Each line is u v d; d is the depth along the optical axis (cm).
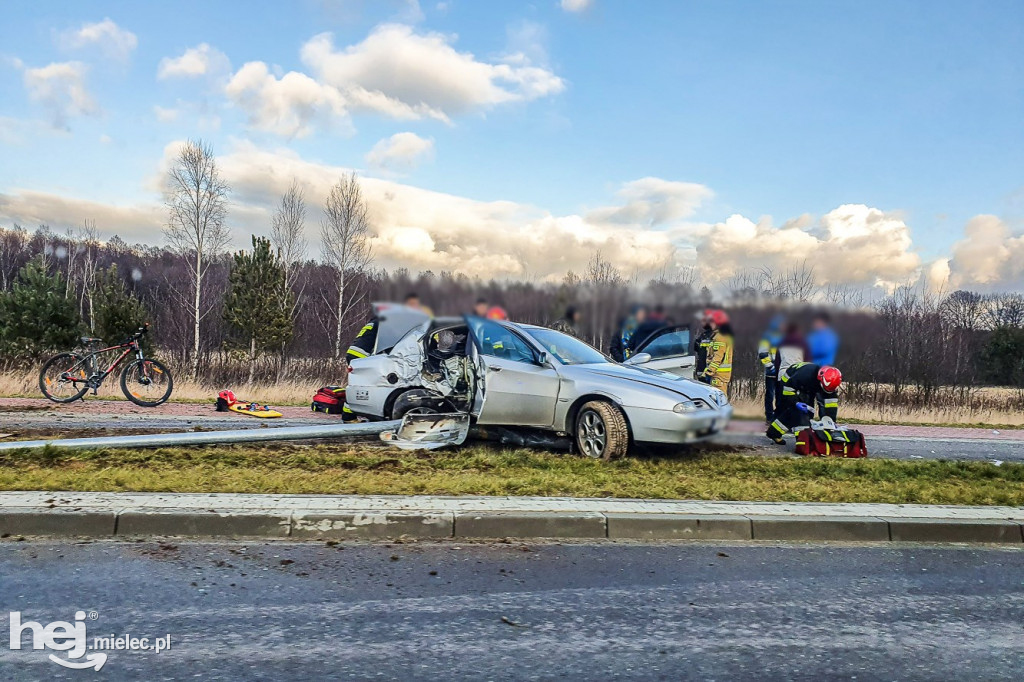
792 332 970
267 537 527
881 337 1675
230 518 528
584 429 812
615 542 548
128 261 3997
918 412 1677
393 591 431
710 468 767
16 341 1670
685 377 954
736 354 1079
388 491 618
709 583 467
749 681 331
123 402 1303
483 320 866
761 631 391
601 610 414
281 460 721
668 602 430
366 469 699
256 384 1620
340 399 1099
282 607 400
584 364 850
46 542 497
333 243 3166
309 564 473
